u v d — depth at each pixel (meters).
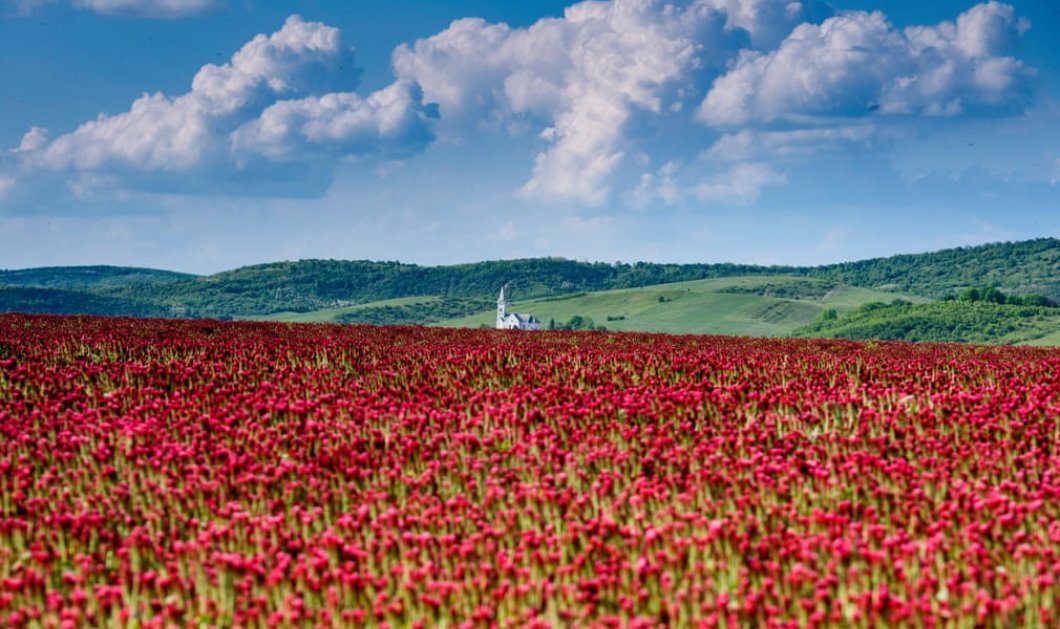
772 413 19.38
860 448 16.94
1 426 17.83
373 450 16.98
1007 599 10.92
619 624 10.62
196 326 40.09
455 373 24.42
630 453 16.64
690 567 12.27
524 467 15.99
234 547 13.16
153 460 15.88
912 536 13.20
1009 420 18.56
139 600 11.92
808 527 13.39
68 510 14.36
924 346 37.34
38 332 33.75
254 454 16.69
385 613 11.34
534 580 11.92
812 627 10.80
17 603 11.52
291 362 27.11
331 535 12.94
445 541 12.92
